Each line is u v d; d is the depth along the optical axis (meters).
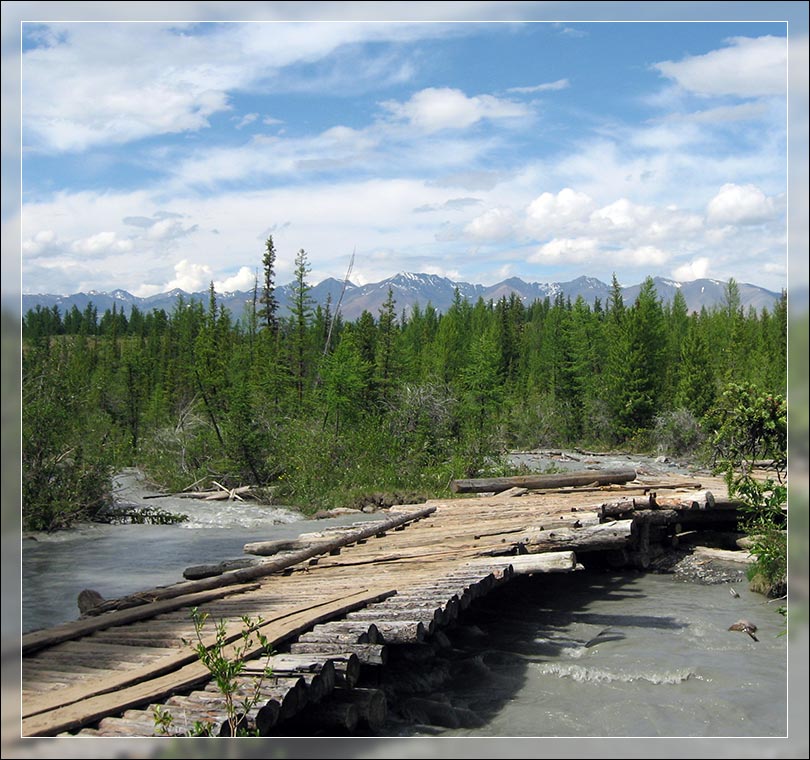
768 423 11.66
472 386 39.66
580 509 14.34
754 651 9.62
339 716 6.89
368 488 22.69
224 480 26.05
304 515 21.31
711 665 9.09
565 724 7.33
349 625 7.86
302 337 42.62
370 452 24.50
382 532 14.26
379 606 8.68
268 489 24.33
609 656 9.49
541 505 15.52
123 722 5.71
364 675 8.01
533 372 63.00
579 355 54.72
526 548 12.16
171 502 23.19
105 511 20.02
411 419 28.78
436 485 22.70
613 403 48.22
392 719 7.44
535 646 9.93
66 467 19.14
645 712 7.62
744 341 55.38
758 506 12.06
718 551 14.94
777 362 43.53
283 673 6.66
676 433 40.41
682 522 16.12
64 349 20.92
